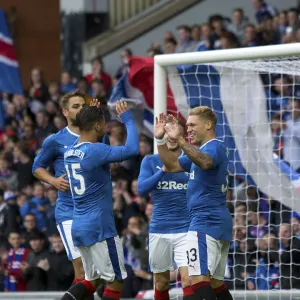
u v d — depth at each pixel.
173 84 22.75
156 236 18.28
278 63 21.05
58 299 21.41
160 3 39.28
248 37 31.97
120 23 39.84
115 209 26.55
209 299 16.06
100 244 16.61
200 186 16.34
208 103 22.89
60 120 32.59
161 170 17.92
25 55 42.56
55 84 35.44
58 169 18.14
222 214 16.34
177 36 38.84
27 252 26.14
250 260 22.75
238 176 23.19
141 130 24.70
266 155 22.61
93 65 34.47
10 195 29.66
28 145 31.81
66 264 25.53
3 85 36.78
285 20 32.50
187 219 18.14
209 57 20.03
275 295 20.52
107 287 16.97
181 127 17.66
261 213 23.67
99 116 16.83
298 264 21.31
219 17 33.19
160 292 18.67
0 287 26.23
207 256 16.20
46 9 42.66
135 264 24.67
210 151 16.16
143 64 24.05
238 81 22.97
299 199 22.16
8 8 42.41
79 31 40.25
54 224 27.19
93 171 16.59
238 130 22.86
